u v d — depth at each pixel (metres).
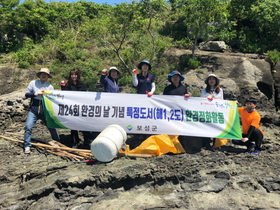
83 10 16.16
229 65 9.59
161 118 5.80
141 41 11.28
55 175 4.93
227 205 4.32
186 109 5.84
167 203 4.31
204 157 5.55
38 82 5.80
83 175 4.77
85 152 5.56
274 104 8.94
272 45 11.65
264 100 8.51
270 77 9.12
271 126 7.61
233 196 4.57
